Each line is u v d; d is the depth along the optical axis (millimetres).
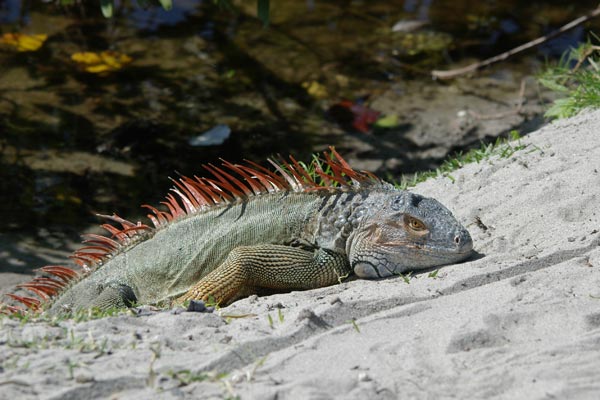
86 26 20047
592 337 6695
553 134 11477
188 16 20812
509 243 9008
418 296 7781
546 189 9664
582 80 13852
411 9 21359
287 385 6281
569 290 7539
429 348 6797
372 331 7156
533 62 18750
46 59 18688
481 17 20875
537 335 6887
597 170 9812
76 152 15773
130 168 15391
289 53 19375
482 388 6227
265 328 7324
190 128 16609
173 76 18375
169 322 7445
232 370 6633
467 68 17375
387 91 17891
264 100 17656
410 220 8680
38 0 20969
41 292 10258
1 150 15648
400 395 6195
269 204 9602
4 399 6023
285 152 15844
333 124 16844
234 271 8797
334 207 9234
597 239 8469
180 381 6352
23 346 6852
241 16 20891
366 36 20078
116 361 6625
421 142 16016
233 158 15711
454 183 10812
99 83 17953
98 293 9914
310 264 9086
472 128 16281
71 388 6152
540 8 21281
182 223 9898
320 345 6949
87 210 14148
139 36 19859
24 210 14055
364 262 8844
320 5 21547
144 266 9844
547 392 6066
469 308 7363
